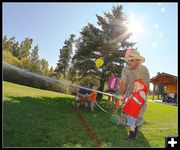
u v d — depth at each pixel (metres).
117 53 12.34
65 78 13.56
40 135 4.61
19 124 5.12
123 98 5.70
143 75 5.61
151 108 11.60
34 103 7.86
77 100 8.61
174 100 19.89
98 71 12.48
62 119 6.23
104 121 6.56
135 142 4.83
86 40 12.81
